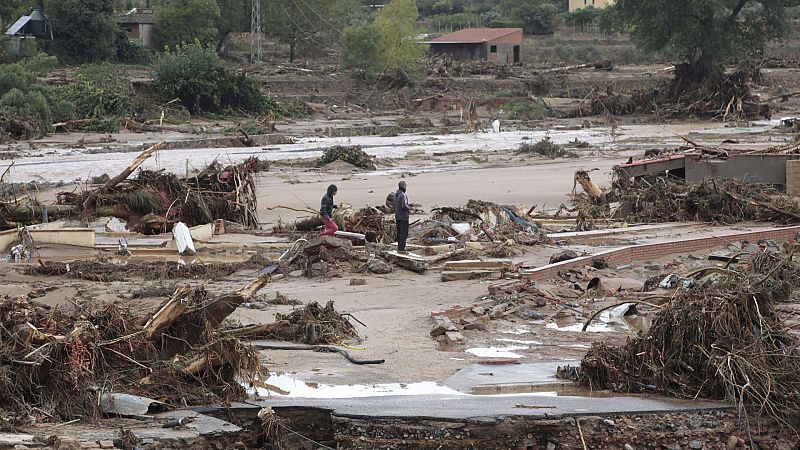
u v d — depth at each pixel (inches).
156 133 3659.0
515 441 697.6
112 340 743.7
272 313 1028.5
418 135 3836.1
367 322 1007.6
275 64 5600.4
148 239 1525.6
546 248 1425.9
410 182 2304.4
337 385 790.5
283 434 698.8
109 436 639.1
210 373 749.3
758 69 5423.2
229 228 1611.7
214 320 789.2
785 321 953.5
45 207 1637.6
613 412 719.7
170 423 671.8
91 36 4990.2
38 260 1273.4
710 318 770.8
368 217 1488.7
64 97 3865.7
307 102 4722.0
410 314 1039.6
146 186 1673.2
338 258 1304.1
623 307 1042.1
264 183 2290.8
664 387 769.6
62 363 702.5
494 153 3014.3
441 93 5083.7
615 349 810.8
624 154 2972.4
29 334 713.0
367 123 4210.1
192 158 2849.4
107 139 3376.0
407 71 5236.2
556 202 1971.0
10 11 4987.7
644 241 1467.8
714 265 1311.5
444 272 1221.1
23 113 3442.4
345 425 700.0
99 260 1330.0
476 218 1550.2
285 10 5772.6
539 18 7204.7
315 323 931.3
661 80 5285.4
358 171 2559.1
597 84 5255.9
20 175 2413.9
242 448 666.8
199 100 4306.1
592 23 7283.5
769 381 733.9
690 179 1985.7
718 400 751.1
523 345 932.6
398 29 5206.7
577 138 3560.5
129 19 5669.3
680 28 4500.5
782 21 4635.8
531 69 5782.5
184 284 1181.7
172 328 773.9
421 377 815.7
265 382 793.6
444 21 7637.8
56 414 682.2
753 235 1515.7
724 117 4325.8
